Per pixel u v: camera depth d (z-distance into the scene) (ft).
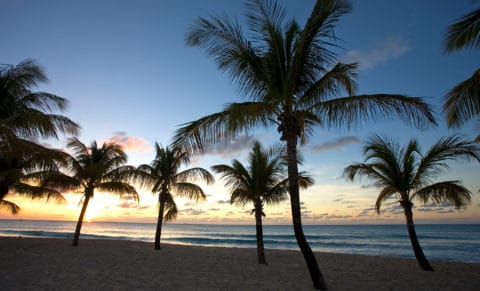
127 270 30.60
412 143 34.30
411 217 34.53
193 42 21.50
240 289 22.68
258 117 22.24
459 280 27.17
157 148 54.03
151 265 34.88
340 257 49.42
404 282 25.94
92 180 53.72
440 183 31.96
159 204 54.39
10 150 23.26
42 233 140.05
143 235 159.53
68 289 21.38
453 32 16.98
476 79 16.31
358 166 35.83
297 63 20.81
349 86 23.02
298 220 22.07
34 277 25.07
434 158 30.94
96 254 44.09
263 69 22.22
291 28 22.67
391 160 34.01
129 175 52.24
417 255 33.88
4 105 27.30
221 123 20.83
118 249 52.80
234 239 128.88
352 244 107.96
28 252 43.73
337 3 19.10
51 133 26.37
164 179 53.36
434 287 23.95
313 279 21.80
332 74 21.25
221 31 21.38
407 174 33.88
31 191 50.72
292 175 21.94
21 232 144.56
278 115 22.82
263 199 39.60
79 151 54.44
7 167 36.47
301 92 23.36
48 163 28.45
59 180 45.21
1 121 22.61
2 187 37.40
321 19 19.77
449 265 38.01
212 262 39.58
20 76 27.71
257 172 38.88
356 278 27.91
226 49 21.88
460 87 17.02
